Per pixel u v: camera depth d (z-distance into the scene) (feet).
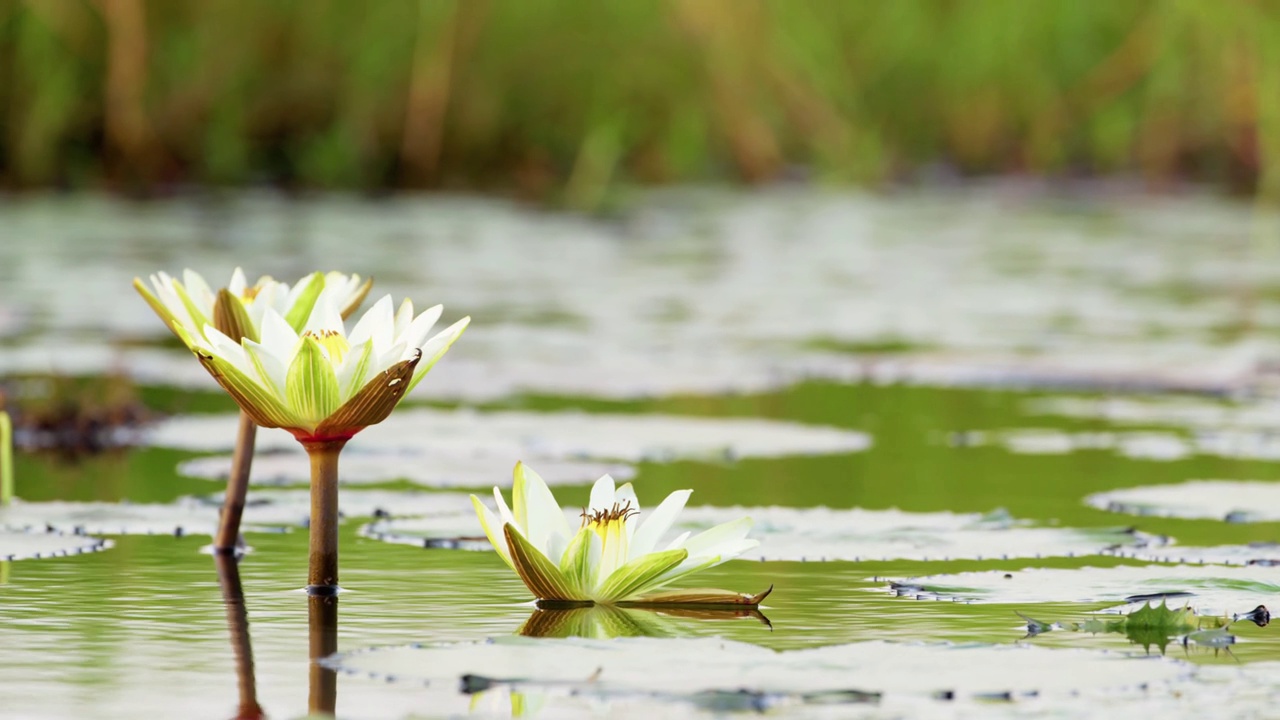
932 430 30.45
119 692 13.57
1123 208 75.77
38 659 14.65
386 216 66.74
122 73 73.97
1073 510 22.59
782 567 18.90
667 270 54.24
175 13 75.00
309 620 16.08
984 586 17.61
